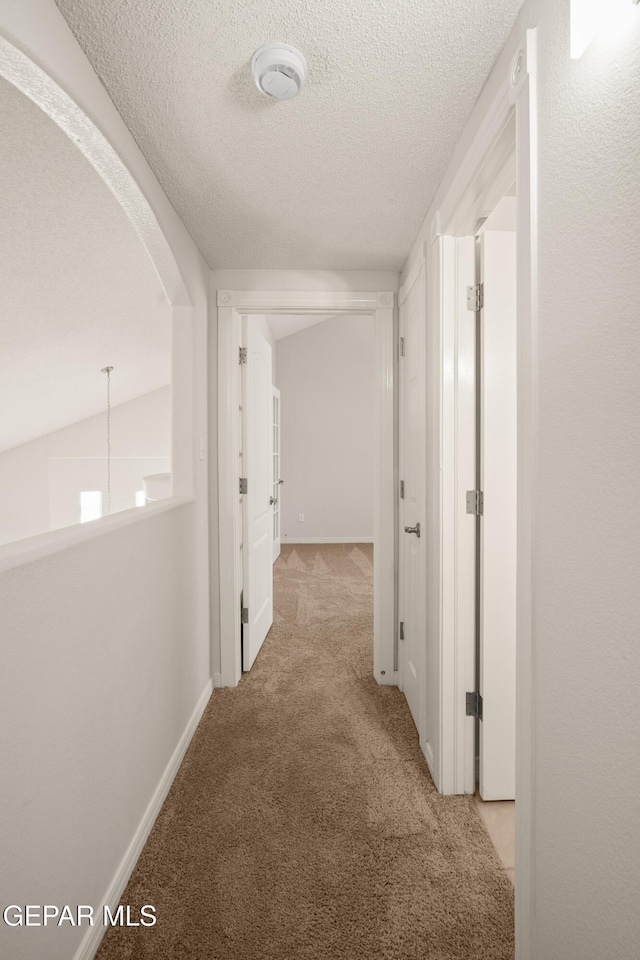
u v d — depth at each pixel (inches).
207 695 90.2
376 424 96.4
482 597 63.0
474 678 65.2
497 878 51.6
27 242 77.1
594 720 28.7
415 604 80.9
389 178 63.3
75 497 254.2
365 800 63.6
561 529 32.5
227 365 94.2
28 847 34.2
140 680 56.4
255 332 110.3
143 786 56.8
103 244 84.6
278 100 49.0
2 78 45.6
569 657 31.5
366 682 97.4
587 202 29.0
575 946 30.8
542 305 35.0
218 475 95.0
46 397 178.9
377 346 95.8
